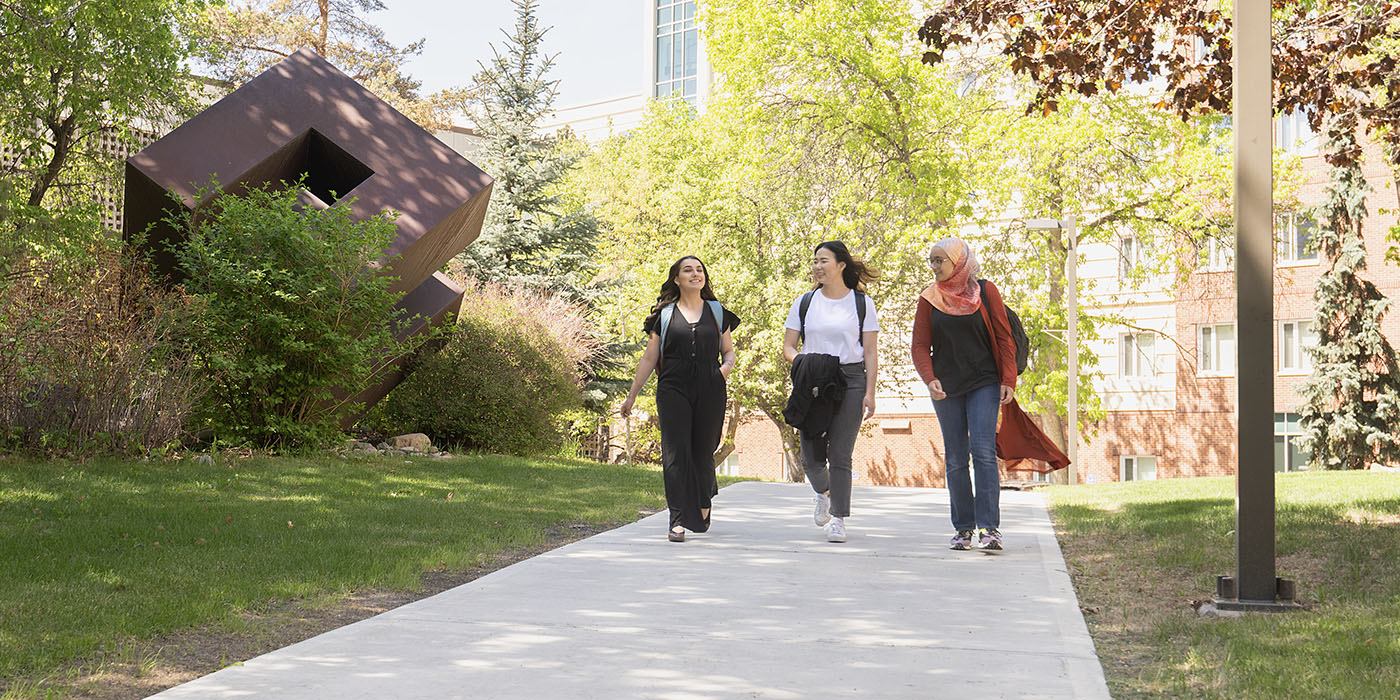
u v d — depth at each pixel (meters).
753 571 6.41
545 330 18.84
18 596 5.30
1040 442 7.47
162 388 11.72
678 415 7.70
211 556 6.60
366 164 13.97
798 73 28.52
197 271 12.57
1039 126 26.58
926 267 29.33
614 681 4.03
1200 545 7.08
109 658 4.39
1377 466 31.11
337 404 13.57
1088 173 28.78
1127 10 9.41
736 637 4.75
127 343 11.57
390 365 14.66
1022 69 9.80
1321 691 3.78
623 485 11.87
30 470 9.94
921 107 27.84
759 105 29.19
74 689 3.96
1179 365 37.19
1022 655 4.46
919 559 6.89
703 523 7.75
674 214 36.62
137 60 22.81
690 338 7.80
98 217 23.14
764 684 4.00
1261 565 5.36
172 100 24.52
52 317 11.16
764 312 32.94
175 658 4.45
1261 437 5.39
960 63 28.05
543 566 6.54
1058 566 6.64
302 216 12.58
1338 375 31.11
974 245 29.44
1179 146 28.23
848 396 7.66
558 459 16.05
